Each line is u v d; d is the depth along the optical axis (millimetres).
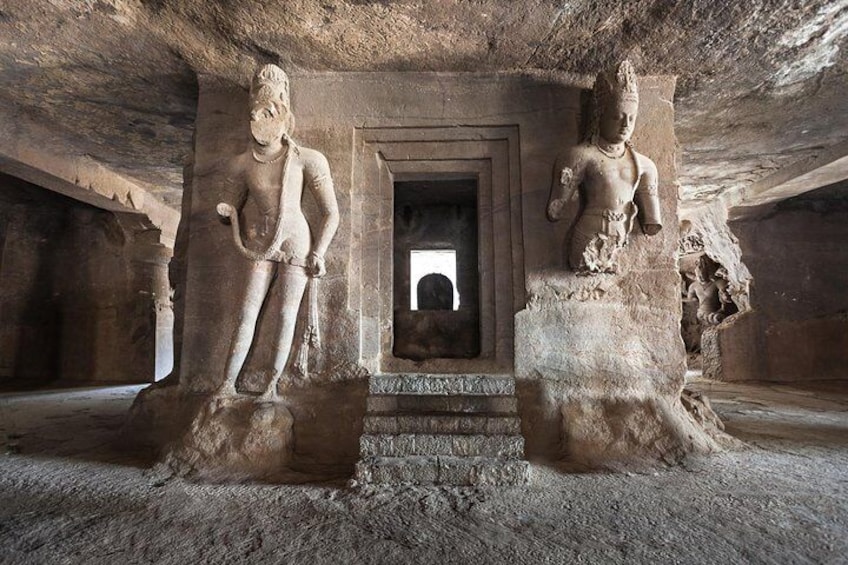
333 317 4371
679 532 2650
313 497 3219
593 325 4430
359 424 4164
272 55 4457
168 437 4355
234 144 4719
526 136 4680
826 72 4773
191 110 5684
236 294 4434
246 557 2395
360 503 3084
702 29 4105
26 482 3477
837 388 9008
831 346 9977
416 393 3988
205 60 4562
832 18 3986
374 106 4734
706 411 4750
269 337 4195
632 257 4508
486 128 4734
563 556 2400
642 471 3717
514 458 3576
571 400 4281
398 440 3627
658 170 4652
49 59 4664
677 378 4371
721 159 7449
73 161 7457
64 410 6637
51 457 4145
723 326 10570
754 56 4488
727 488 3326
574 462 3941
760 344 10164
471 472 3426
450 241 7730
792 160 7539
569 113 4695
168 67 4746
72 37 4316
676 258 4504
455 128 4730
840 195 9750
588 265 4234
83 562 2336
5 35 4301
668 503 3062
